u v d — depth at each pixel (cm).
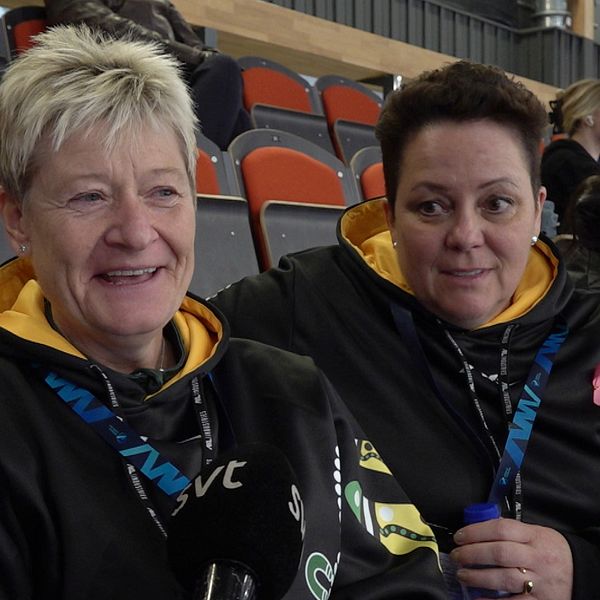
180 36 402
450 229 131
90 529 94
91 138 97
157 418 103
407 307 140
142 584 93
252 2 553
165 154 100
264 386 114
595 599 125
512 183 130
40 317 104
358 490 115
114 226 98
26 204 100
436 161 130
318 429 112
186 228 103
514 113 129
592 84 378
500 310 142
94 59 99
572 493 137
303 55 605
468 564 125
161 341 110
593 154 379
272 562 72
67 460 96
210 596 69
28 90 97
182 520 75
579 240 165
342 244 150
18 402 98
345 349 141
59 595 93
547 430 139
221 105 351
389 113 137
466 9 862
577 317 146
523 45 912
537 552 124
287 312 146
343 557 110
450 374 139
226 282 224
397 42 672
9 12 358
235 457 79
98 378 100
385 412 137
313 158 299
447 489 133
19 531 93
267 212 254
